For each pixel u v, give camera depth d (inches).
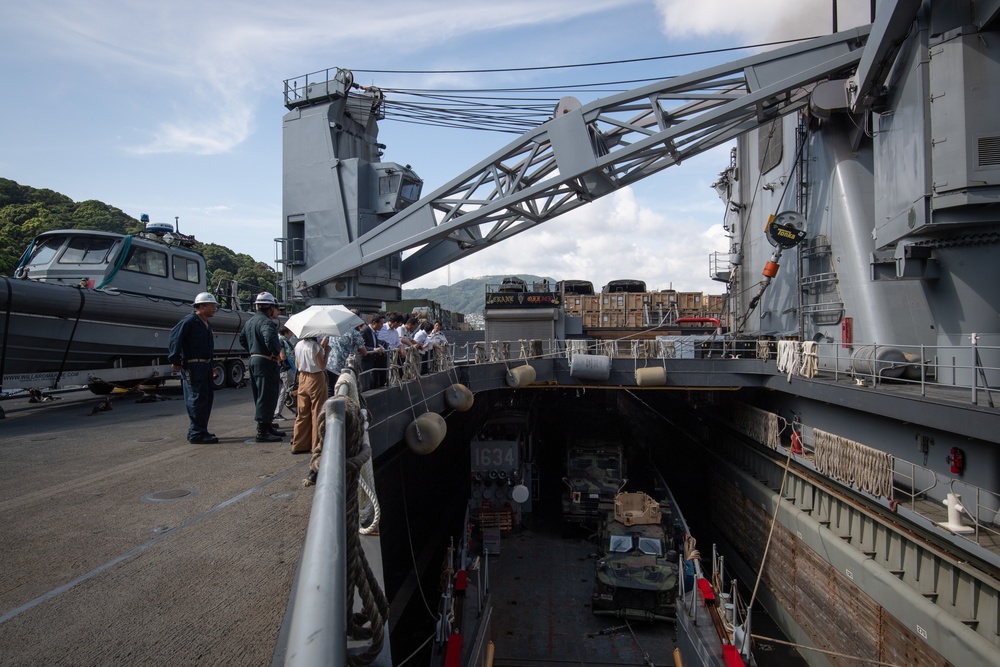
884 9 510.0
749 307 968.3
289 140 962.7
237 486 242.1
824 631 542.6
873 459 477.4
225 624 130.3
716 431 935.0
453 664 386.9
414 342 568.1
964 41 464.8
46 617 132.4
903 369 550.9
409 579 602.2
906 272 535.5
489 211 808.3
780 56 706.2
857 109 626.2
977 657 352.5
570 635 537.0
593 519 747.4
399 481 586.2
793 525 609.0
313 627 51.6
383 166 952.9
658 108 754.2
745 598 737.6
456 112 968.3
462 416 876.6
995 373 486.3
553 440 1062.4
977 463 418.6
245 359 803.4
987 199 454.3
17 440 347.6
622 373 765.9
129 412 486.9
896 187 550.0
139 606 138.3
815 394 598.2
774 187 917.8
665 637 538.3
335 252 924.0
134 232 725.9
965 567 381.1
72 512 207.8
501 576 644.7
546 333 1013.8
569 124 761.6
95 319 562.6
